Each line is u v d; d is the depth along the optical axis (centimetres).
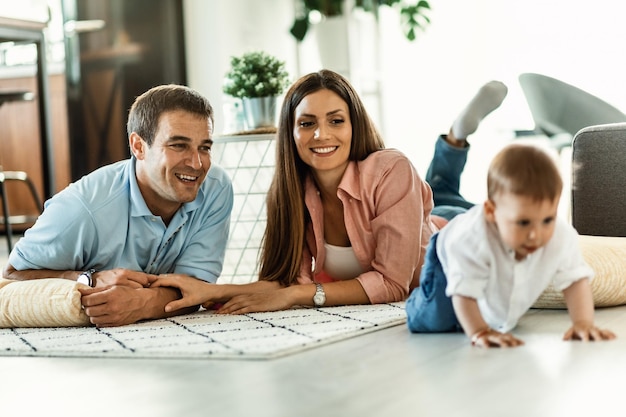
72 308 204
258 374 148
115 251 222
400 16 550
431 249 180
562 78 541
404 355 160
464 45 566
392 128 586
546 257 167
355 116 233
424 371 146
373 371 147
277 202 238
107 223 218
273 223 238
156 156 212
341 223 239
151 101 213
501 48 558
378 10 548
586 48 535
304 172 238
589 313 171
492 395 129
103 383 147
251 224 314
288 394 133
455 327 184
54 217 217
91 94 474
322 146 227
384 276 226
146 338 185
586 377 138
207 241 233
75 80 470
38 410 132
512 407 122
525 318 202
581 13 535
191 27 481
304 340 174
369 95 559
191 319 212
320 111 226
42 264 222
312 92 228
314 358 160
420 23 577
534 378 139
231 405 128
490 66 561
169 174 212
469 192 560
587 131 263
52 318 208
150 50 480
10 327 214
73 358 171
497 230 165
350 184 229
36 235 219
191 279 219
